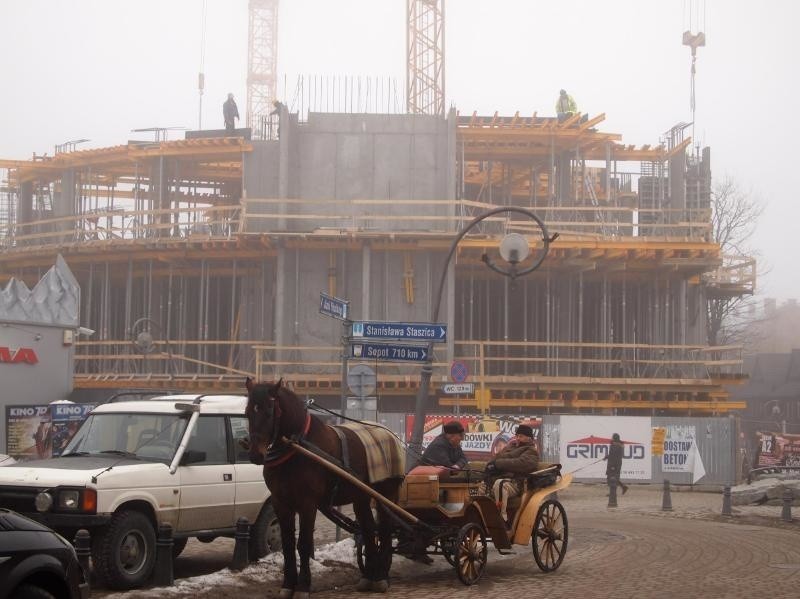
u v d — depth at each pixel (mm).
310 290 43875
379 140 44344
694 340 48406
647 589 13031
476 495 13484
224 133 50656
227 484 13852
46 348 29688
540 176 55969
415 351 19812
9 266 49594
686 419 35125
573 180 48344
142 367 46750
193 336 50250
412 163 44188
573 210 45500
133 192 57594
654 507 27578
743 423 72938
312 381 41344
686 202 50094
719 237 67562
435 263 44000
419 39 66000
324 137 44406
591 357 47906
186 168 51781
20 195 53781
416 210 43969
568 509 27062
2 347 28469
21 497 12070
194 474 13398
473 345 47094
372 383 19391
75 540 11203
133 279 50844
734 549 17594
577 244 42250
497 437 34062
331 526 21250
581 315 44438
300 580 11891
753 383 83875
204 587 12062
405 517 12867
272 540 14688
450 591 12812
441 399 41500
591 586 13281
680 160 48844
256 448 11344
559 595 12516
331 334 43594
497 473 14344
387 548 12977
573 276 46812
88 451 13672
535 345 45281
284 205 43031
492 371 50969
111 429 13859
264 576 12867
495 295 51594
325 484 12109
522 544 13961
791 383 79188
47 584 8562
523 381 41812
